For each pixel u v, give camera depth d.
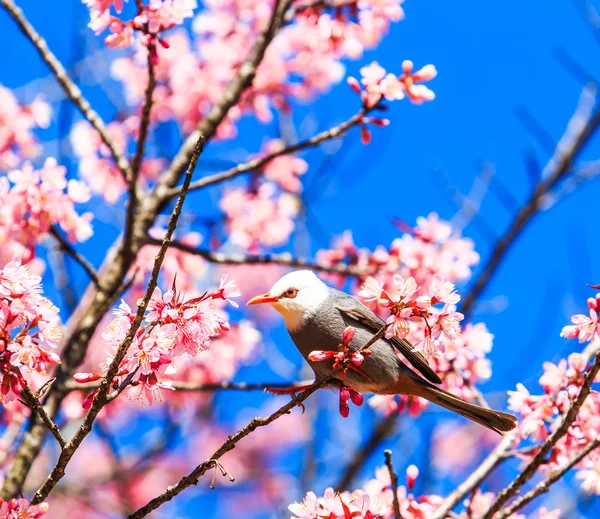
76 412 12.77
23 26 11.54
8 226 10.37
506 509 7.89
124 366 6.34
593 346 8.88
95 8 9.42
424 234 12.52
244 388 10.58
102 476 16.00
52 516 18.09
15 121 13.59
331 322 9.35
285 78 15.20
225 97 12.59
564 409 8.58
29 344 5.86
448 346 10.34
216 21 15.07
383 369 9.03
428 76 10.05
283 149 11.16
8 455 11.56
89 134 13.48
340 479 15.52
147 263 13.36
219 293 6.46
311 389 6.81
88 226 10.70
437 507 9.74
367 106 10.30
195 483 6.57
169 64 15.23
